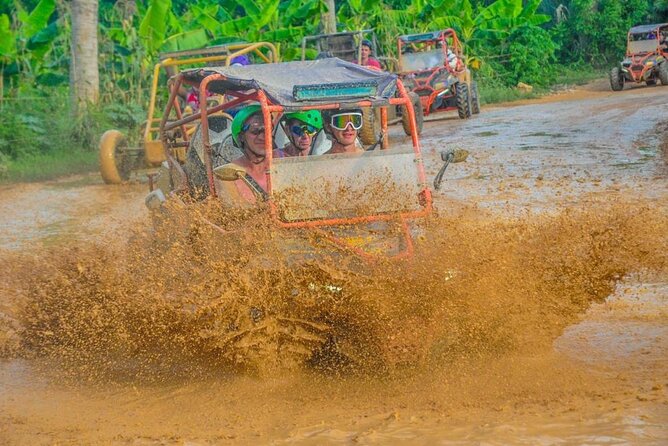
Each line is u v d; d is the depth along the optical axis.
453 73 38.84
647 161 22.39
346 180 9.92
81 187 26.47
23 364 10.36
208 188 12.12
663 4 65.44
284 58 43.31
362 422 7.70
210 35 45.50
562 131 30.34
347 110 10.55
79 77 35.81
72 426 8.31
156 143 25.38
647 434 6.62
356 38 36.38
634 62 49.03
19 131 33.97
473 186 20.62
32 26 37.28
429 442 6.83
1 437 7.98
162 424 8.21
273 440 7.32
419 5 51.94
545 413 7.49
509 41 58.59
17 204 23.16
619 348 9.51
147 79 39.12
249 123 10.95
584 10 66.31
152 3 37.25
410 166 10.08
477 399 8.23
